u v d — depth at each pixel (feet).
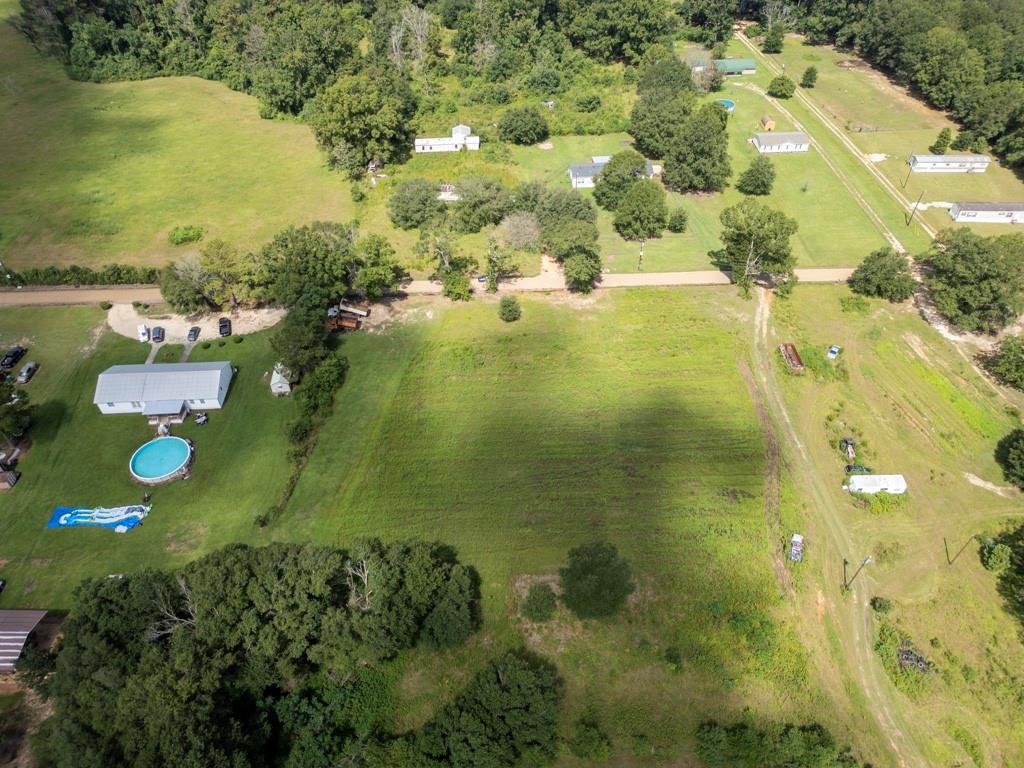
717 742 184.44
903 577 230.07
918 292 361.10
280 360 302.45
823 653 209.36
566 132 528.63
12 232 406.00
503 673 188.03
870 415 290.15
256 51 595.06
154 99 584.81
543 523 244.63
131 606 192.24
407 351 322.96
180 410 281.95
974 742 190.70
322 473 263.90
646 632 212.64
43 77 612.70
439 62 615.98
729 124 547.90
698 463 266.77
